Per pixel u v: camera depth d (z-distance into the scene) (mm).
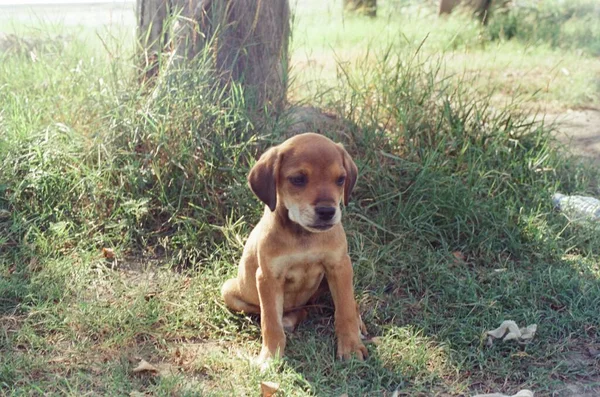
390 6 4164
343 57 2910
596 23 4023
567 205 1856
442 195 1794
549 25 3975
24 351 1464
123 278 1672
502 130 2004
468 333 1518
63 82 2064
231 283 1564
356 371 1434
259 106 1942
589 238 1781
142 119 1823
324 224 1374
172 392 1371
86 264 1675
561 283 1626
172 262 1699
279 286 1463
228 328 1545
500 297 1609
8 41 2514
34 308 1546
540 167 1981
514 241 1739
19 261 1679
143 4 1977
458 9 3998
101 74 2008
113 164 1790
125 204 1756
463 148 1896
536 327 1521
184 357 1471
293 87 2201
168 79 1841
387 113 1980
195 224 1753
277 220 1436
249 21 1931
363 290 1637
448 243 1765
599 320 1551
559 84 2865
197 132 1798
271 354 1446
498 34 3807
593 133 2379
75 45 2264
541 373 1438
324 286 1589
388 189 1816
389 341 1494
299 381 1408
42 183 1796
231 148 1802
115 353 1468
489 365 1459
